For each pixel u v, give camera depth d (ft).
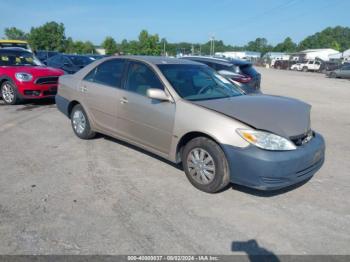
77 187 13.79
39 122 24.40
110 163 16.51
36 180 14.35
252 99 15.39
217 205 12.66
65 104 20.47
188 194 13.46
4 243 9.96
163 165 16.38
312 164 13.25
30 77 29.30
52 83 30.55
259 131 12.21
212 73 17.56
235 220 11.67
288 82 75.77
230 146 12.46
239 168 12.43
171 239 10.46
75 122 20.25
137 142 16.31
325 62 149.59
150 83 15.58
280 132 12.45
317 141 13.83
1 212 11.66
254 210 12.39
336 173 16.26
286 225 11.48
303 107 15.07
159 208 12.30
